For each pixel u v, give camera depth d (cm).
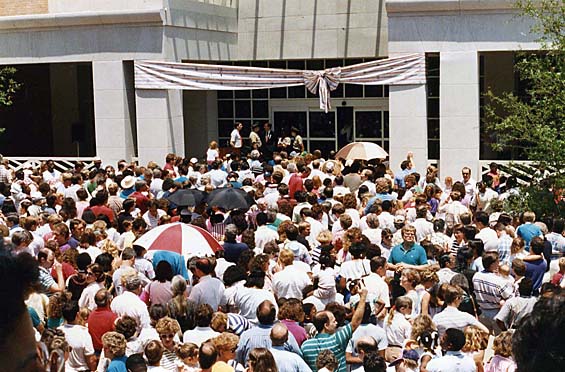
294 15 2798
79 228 1220
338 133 2856
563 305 169
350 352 830
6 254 161
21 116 3094
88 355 847
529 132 1588
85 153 3111
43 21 2439
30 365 159
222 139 2988
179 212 1451
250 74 2330
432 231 1302
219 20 2697
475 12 2152
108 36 2406
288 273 974
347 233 1114
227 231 1163
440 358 737
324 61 2850
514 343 173
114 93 2422
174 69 2355
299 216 1393
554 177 1562
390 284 1040
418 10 2181
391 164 2253
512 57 2545
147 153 2395
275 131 2928
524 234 1238
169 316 852
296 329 834
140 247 1086
